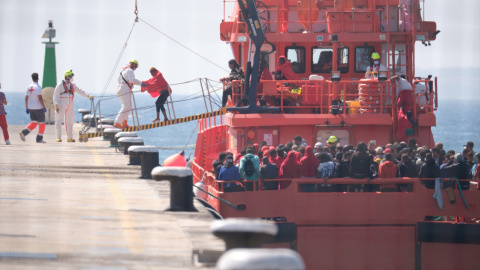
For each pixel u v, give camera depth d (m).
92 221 35.22
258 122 68.19
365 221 55.41
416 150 62.16
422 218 55.56
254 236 24.31
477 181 56.09
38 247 28.98
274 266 18.20
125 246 29.47
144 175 53.41
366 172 54.84
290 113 73.38
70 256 27.45
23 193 44.78
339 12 76.44
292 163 55.66
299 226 55.25
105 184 49.84
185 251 28.66
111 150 76.31
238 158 62.94
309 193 55.22
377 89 70.06
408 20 77.75
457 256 55.16
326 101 75.38
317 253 55.34
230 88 77.06
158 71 76.56
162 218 36.41
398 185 57.31
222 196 55.34
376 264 55.34
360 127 69.75
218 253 27.94
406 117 69.69
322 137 69.31
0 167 58.88
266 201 55.34
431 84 75.00
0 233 31.83
